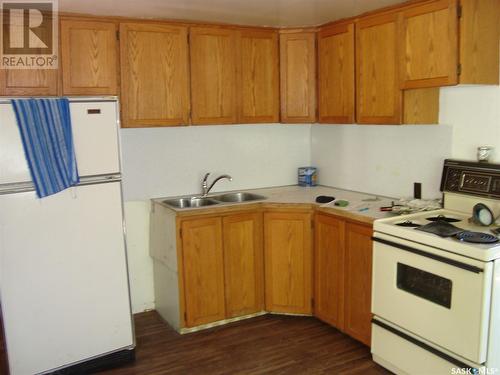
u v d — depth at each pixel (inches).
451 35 100.5
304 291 135.3
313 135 165.8
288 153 164.6
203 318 131.2
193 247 126.9
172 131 144.1
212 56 134.5
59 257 104.4
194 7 114.0
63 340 106.8
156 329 133.9
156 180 143.6
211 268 130.3
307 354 117.1
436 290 93.4
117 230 111.3
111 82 122.3
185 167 147.3
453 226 98.7
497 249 83.5
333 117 137.9
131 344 115.6
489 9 102.3
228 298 134.1
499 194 103.2
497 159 107.2
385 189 138.2
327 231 126.3
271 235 135.9
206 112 135.4
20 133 97.4
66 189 103.7
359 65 126.6
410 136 128.1
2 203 97.0
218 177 149.8
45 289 103.5
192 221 125.9
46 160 100.3
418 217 109.0
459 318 87.7
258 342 124.0
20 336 101.7
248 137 156.7
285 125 162.7
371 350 111.3
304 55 143.0
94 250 108.7
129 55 123.7
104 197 108.7
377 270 105.9
